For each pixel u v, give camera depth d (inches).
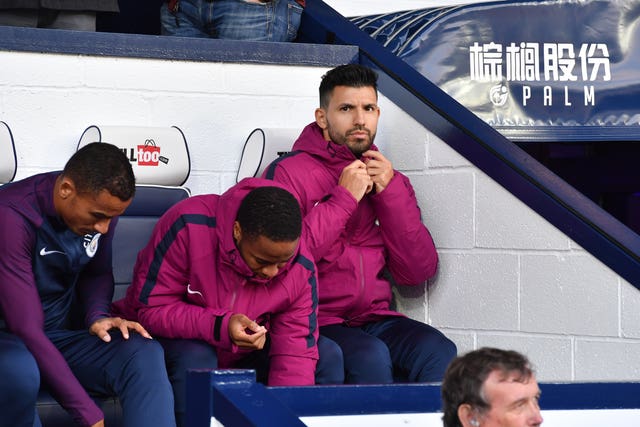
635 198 639.1
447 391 251.8
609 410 287.9
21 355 356.8
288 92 517.0
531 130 558.3
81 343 386.6
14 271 378.0
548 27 559.5
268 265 390.6
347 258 469.7
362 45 528.1
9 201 384.2
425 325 466.9
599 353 435.2
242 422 231.1
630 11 560.7
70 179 375.9
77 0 534.6
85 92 484.4
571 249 441.1
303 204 465.1
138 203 458.3
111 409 393.1
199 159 502.6
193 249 406.6
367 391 266.4
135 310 416.5
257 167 493.4
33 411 358.0
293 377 406.6
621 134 560.7
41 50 476.7
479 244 470.9
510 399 242.2
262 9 561.9
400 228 468.4
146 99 494.6
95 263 418.0
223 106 506.9
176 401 391.2
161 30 586.6
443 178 483.2
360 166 460.8
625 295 427.2
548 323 449.4
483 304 470.3
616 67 561.6
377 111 474.9
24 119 475.2
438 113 483.8
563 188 447.5
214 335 393.4
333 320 468.8
